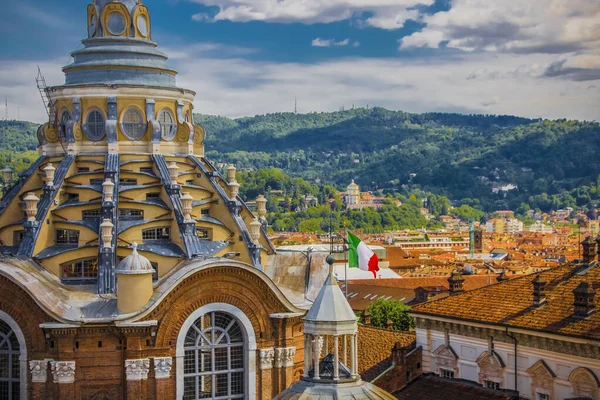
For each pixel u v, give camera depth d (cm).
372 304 16962
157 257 8619
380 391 6359
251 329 8556
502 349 8362
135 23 9588
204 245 8950
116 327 8081
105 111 9262
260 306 8594
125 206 8881
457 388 8581
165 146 9475
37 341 8125
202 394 8500
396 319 15788
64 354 8075
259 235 9425
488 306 8744
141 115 9344
